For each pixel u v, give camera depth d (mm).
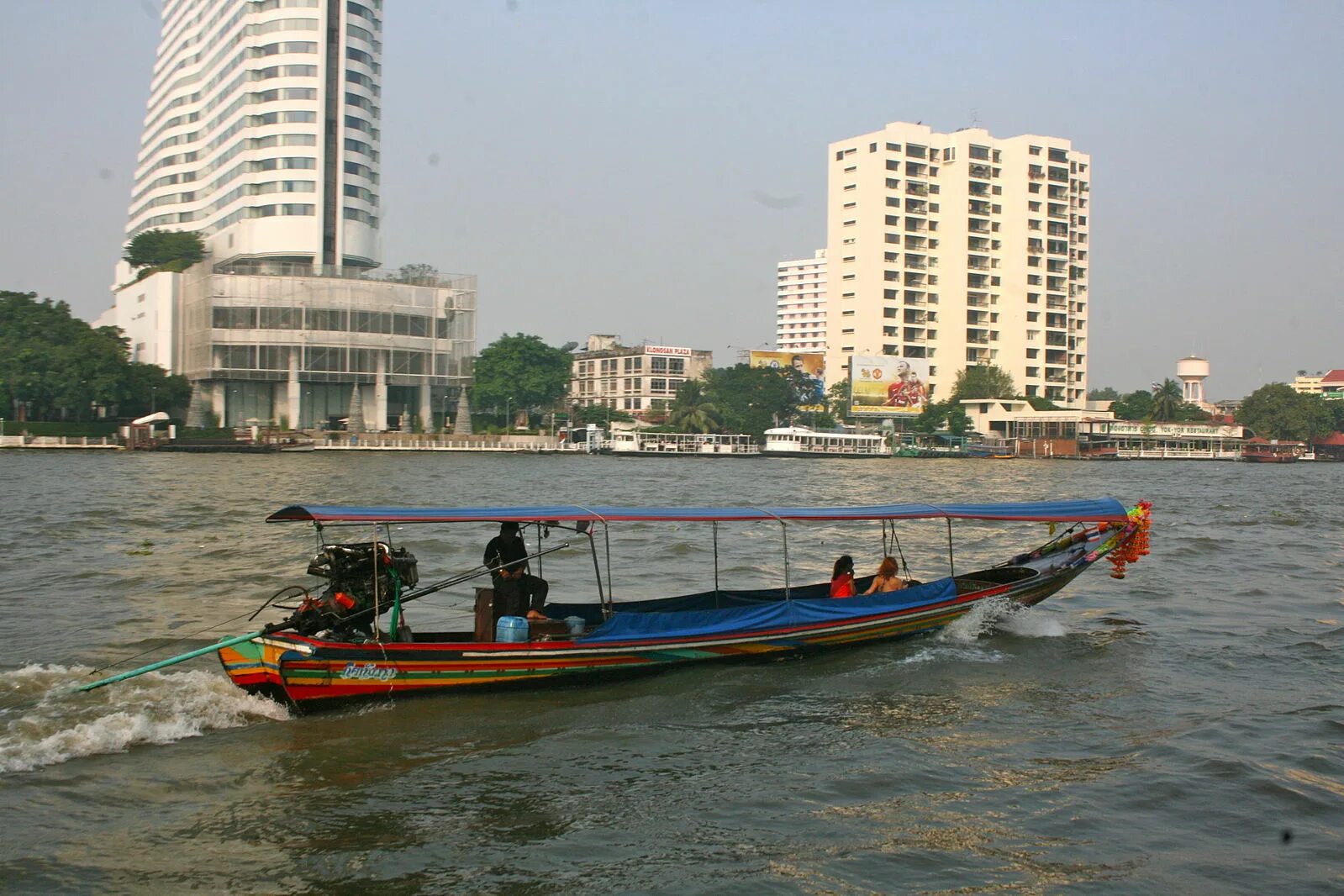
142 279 101562
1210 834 8344
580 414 112375
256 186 91000
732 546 25734
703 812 8703
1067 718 11258
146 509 33750
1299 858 7930
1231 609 17562
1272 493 53469
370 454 86688
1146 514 16094
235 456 79688
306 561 21766
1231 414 122938
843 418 106812
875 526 30859
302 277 88188
